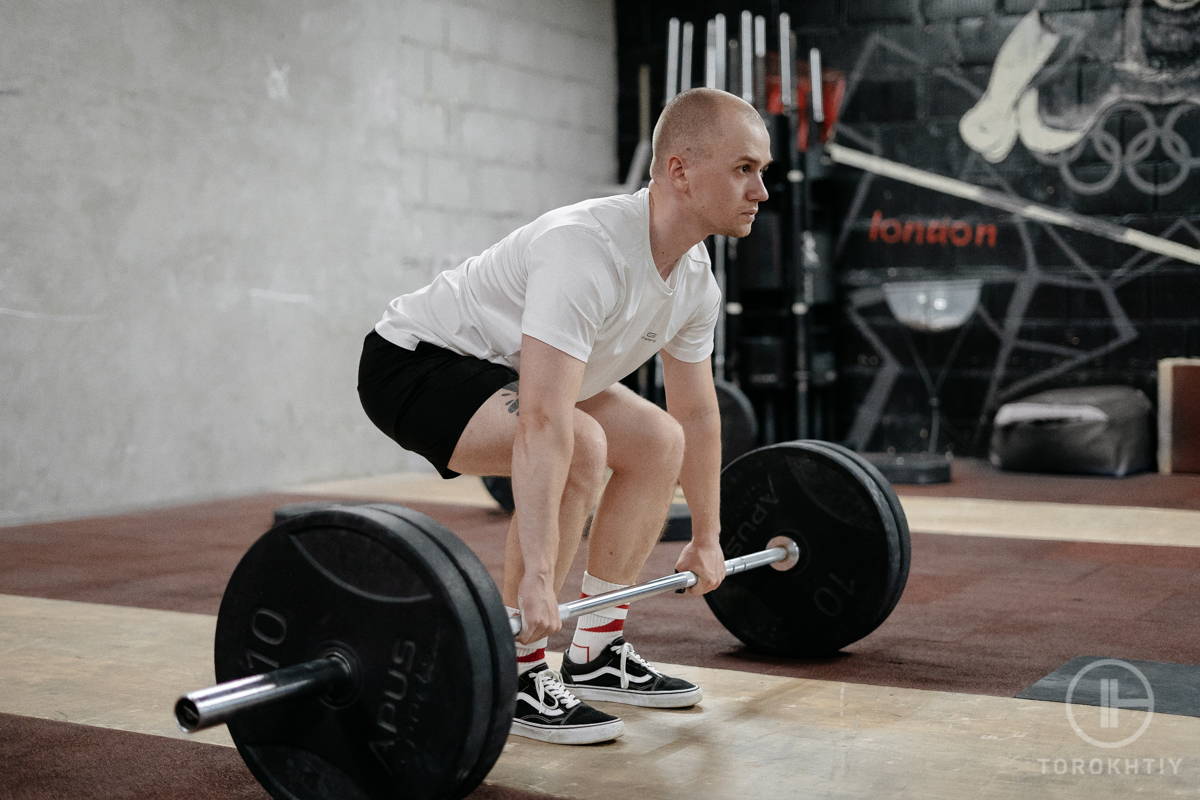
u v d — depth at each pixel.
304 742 1.67
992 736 2.05
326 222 5.89
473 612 1.56
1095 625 2.89
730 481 2.60
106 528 4.57
